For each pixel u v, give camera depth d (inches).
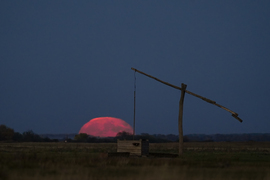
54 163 3528.5
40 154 4965.6
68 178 2420.0
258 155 5905.5
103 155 4746.6
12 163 3385.8
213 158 4707.2
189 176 2657.5
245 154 6018.7
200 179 2474.2
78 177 2497.5
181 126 5521.7
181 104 5590.6
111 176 2623.0
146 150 5467.5
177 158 4751.5
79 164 3604.8
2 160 3595.0
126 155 5290.4
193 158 4773.6
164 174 2598.4
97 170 3065.9
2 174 2546.8
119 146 5506.9
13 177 2470.5
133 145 5374.0
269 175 2711.6
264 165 3831.2
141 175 2620.6
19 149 7421.3
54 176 2561.5
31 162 3567.9
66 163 3622.0
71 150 7140.8
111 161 3870.6
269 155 6156.5
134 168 3280.0
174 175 2564.0
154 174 2647.6
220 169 3302.2
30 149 7455.7
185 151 7623.0
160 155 5433.1
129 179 2428.6
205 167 3575.3
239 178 2637.8
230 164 3823.8
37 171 2842.0
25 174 2637.8
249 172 3053.6
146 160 4133.9
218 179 2559.1
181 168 3319.4
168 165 3649.1
